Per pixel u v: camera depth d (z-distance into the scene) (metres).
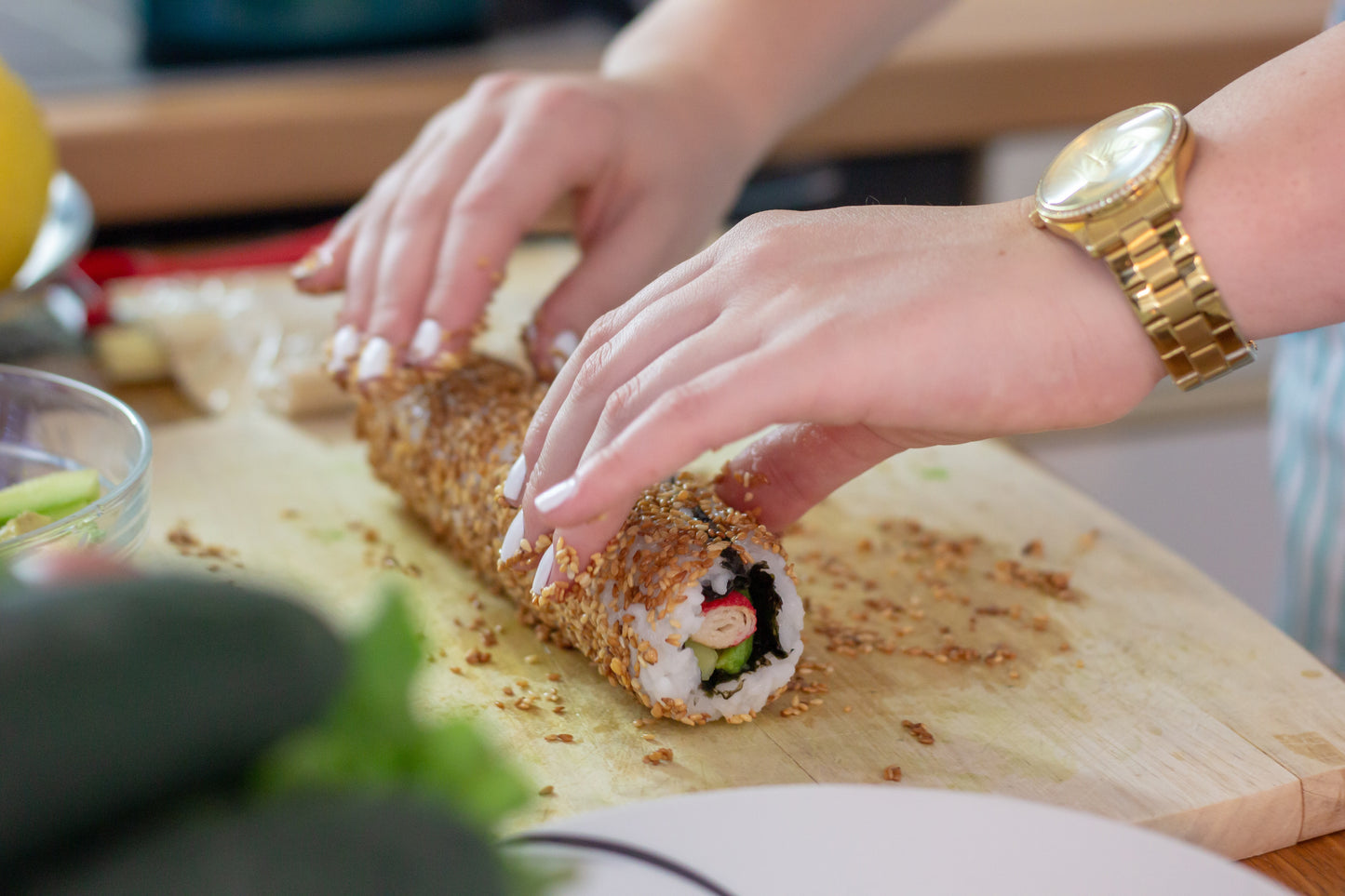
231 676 0.36
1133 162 0.56
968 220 0.59
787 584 0.63
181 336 0.91
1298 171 0.56
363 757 0.41
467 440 0.69
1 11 1.38
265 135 1.14
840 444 0.63
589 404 0.59
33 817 0.34
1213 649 0.66
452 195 0.73
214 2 1.26
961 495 0.76
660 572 0.61
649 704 0.62
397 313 0.70
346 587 0.70
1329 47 0.57
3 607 0.35
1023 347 0.57
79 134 1.10
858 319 0.56
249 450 0.80
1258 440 1.47
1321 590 0.84
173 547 0.72
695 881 0.52
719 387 0.56
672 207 0.78
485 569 0.69
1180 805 0.59
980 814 0.54
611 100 0.77
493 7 1.43
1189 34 1.30
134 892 0.35
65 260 0.83
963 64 1.24
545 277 0.99
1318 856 0.60
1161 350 0.57
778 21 0.84
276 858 0.36
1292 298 0.56
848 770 0.61
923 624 0.68
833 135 1.25
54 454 0.67
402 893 0.37
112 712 0.35
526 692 0.64
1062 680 0.65
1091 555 0.72
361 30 1.31
